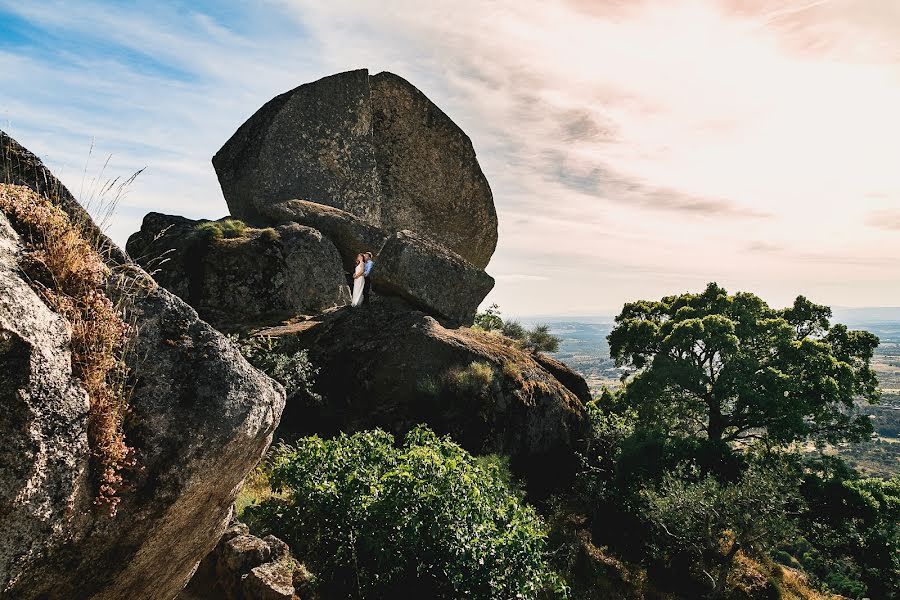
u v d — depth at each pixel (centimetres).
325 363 1494
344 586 671
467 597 656
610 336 3062
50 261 265
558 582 805
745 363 2336
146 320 303
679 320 2773
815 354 2339
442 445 972
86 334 263
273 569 614
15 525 224
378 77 2891
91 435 257
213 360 315
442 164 3061
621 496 1731
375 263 1867
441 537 687
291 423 1294
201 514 328
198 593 597
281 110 2511
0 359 221
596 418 1998
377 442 905
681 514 1648
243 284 1811
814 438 2436
